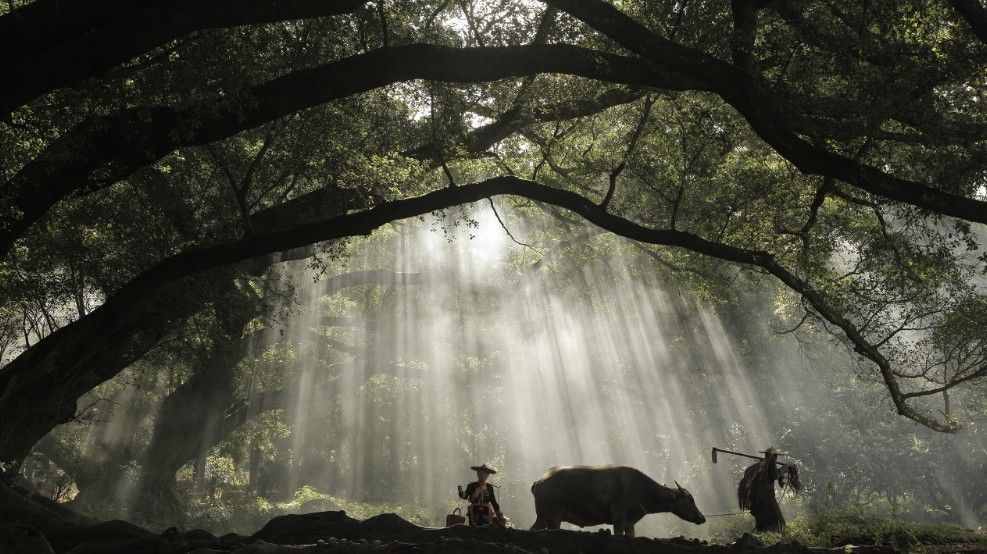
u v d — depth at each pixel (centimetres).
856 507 1463
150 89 1448
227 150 1731
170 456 2986
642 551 1015
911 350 1831
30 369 1752
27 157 1605
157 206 1912
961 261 1723
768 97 1229
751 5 1329
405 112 1708
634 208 2320
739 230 1936
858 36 1298
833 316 1700
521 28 1555
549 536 1048
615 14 1213
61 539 1158
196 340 2569
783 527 1460
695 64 1221
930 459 2717
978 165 1273
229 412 3491
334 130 1677
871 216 1931
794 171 1872
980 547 1192
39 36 1033
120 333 1988
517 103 1708
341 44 1538
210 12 1086
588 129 2011
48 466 3609
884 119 1249
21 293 2011
